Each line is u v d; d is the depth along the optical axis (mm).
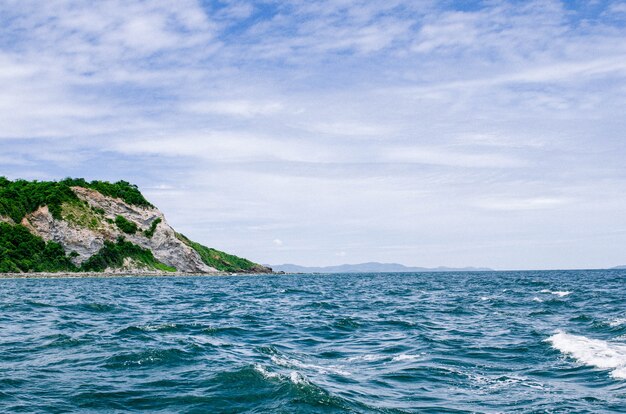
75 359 17438
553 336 23703
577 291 65188
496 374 16547
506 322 30812
